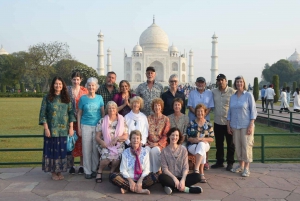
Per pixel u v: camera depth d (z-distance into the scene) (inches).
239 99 334.0
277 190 284.7
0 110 1141.1
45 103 308.3
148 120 329.7
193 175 284.4
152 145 318.7
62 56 2603.3
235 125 334.0
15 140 561.3
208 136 334.6
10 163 354.9
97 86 332.5
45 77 2625.5
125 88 344.2
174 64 3447.3
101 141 309.4
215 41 3152.1
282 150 507.2
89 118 320.2
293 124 694.5
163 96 363.9
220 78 354.0
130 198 265.4
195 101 362.3
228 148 355.6
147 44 3555.6
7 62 2770.7
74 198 264.5
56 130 306.0
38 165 408.2
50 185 298.4
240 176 328.2
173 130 293.6
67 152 321.1
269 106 1349.7
